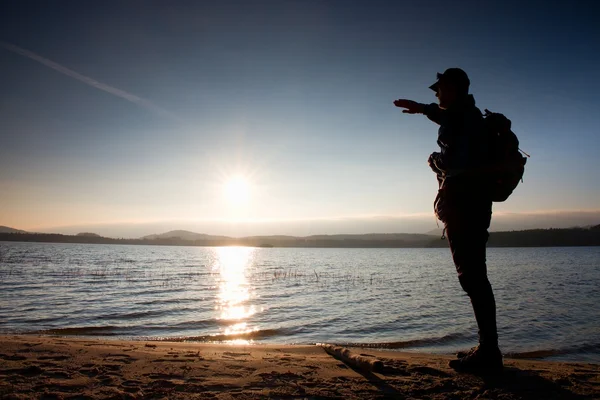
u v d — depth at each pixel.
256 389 2.68
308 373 3.18
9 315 15.66
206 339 11.41
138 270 49.72
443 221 3.07
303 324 13.95
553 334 11.70
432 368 3.27
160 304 19.39
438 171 3.14
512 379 2.90
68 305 18.73
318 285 30.75
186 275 42.44
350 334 12.22
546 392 2.60
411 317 15.31
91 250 142.12
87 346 4.91
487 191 2.88
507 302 19.27
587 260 77.12
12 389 2.56
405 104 3.19
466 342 10.79
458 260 2.98
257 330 12.77
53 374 2.99
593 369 4.11
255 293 24.88
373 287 28.98
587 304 18.52
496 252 142.00
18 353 3.86
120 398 2.43
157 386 2.73
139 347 5.46
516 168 2.73
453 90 2.98
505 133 2.76
